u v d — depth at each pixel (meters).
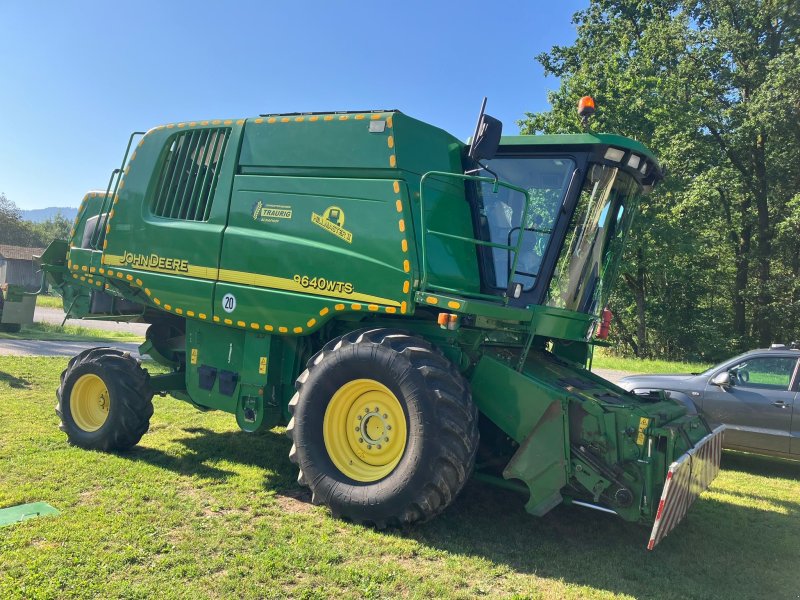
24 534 3.79
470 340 4.89
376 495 4.30
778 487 7.05
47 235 106.50
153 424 7.45
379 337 4.61
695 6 30.41
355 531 4.32
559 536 4.68
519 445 4.91
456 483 4.20
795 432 7.59
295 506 4.78
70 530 3.90
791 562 4.52
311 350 5.56
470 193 5.54
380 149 4.91
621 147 5.02
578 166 5.12
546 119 27.16
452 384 4.35
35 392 8.43
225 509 4.59
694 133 26.50
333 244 5.02
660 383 8.64
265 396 5.40
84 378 6.09
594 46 31.02
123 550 3.69
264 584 3.41
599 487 4.13
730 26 29.22
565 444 4.23
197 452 6.18
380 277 4.73
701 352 30.27
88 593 3.15
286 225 5.28
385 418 4.59
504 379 4.55
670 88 25.17
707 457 4.91
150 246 6.04
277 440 6.92
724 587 3.96
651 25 28.78
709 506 6.01
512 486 4.78
